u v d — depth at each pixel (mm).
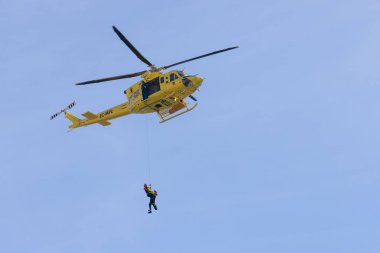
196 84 95312
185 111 98625
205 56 92188
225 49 90188
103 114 108875
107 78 97875
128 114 105688
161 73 99562
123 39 92000
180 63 95500
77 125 114000
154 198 93562
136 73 100250
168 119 99875
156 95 97375
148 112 101812
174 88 95812
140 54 96125
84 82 97250
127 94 103062
